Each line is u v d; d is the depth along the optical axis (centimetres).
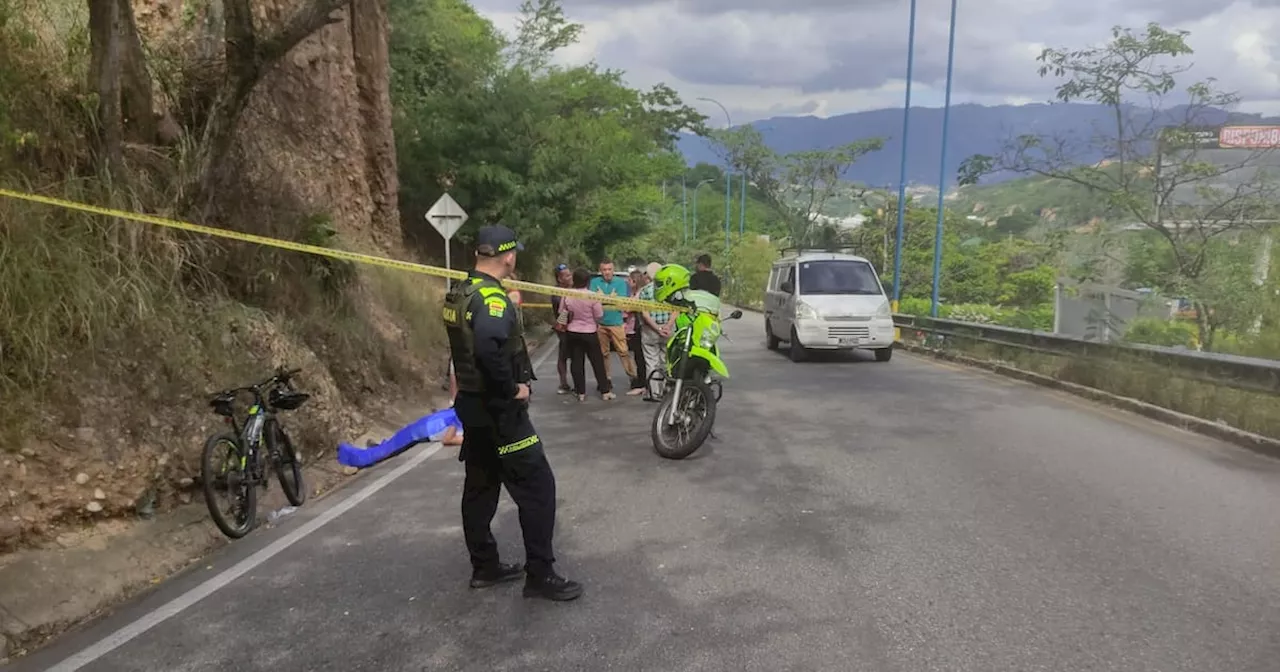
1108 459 751
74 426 557
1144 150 1472
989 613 422
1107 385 1108
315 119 1427
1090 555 502
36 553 479
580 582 473
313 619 430
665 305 777
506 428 437
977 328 1582
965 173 1562
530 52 2672
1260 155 1460
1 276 551
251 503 583
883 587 457
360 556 525
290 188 1061
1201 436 855
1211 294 1352
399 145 2139
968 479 682
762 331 2470
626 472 724
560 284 1198
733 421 948
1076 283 1625
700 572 485
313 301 986
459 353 446
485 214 2170
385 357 1119
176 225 657
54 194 652
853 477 693
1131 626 405
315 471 741
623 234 3547
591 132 2461
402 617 430
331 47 1479
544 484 448
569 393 1201
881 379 1324
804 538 542
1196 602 432
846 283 1677
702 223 8419
